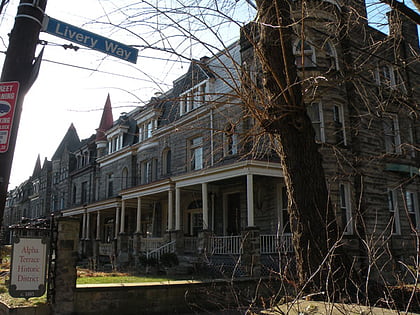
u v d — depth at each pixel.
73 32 5.24
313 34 14.46
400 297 5.66
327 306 4.59
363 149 16.03
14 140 4.35
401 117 17.77
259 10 7.15
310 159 6.73
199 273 14.55
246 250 13.61
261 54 6.76
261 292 10.72
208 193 19.14
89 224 29.22
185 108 21.72
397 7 6.75
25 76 4.54
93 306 9.09
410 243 16.50
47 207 46.22
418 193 18.08
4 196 4.21
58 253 8.94
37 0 4.76
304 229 6.41
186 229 21.27
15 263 8.43
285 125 6.78
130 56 5.80
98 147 33.28
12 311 8.20
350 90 16.34
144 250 20.70
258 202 17.03
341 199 15.66
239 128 16.33
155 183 19.92
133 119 29.23
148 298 9.71
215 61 19.25
